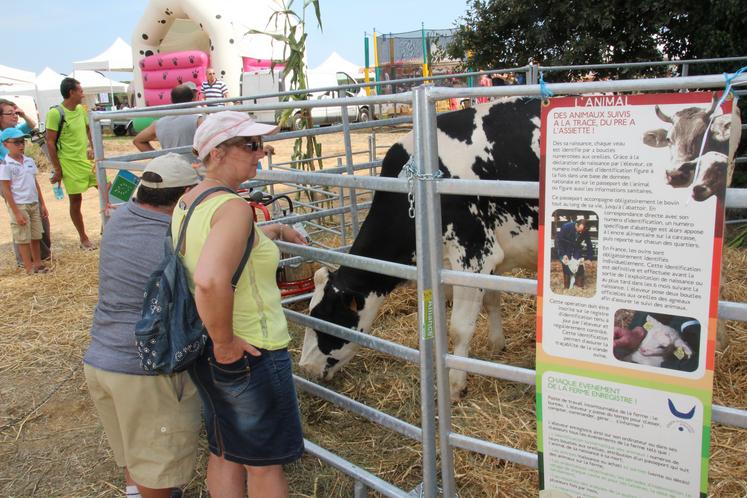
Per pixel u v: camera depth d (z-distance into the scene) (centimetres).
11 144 654
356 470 281
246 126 220
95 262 712
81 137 740
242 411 228
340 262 272
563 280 192
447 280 230
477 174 353
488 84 969
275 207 571
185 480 263
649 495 193
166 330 221
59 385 441
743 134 753
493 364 229
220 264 200
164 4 1486
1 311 578
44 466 346
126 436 254
